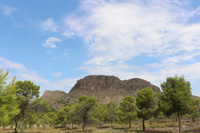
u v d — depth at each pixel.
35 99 28.73
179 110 24.34
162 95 26.77
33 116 31.23
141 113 33.00
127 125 53.97
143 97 33.75
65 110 60.91
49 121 57.34
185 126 35.03
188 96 24.11
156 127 38.19
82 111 35.62
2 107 11.73
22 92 28.33
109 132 28.31
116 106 57.47
